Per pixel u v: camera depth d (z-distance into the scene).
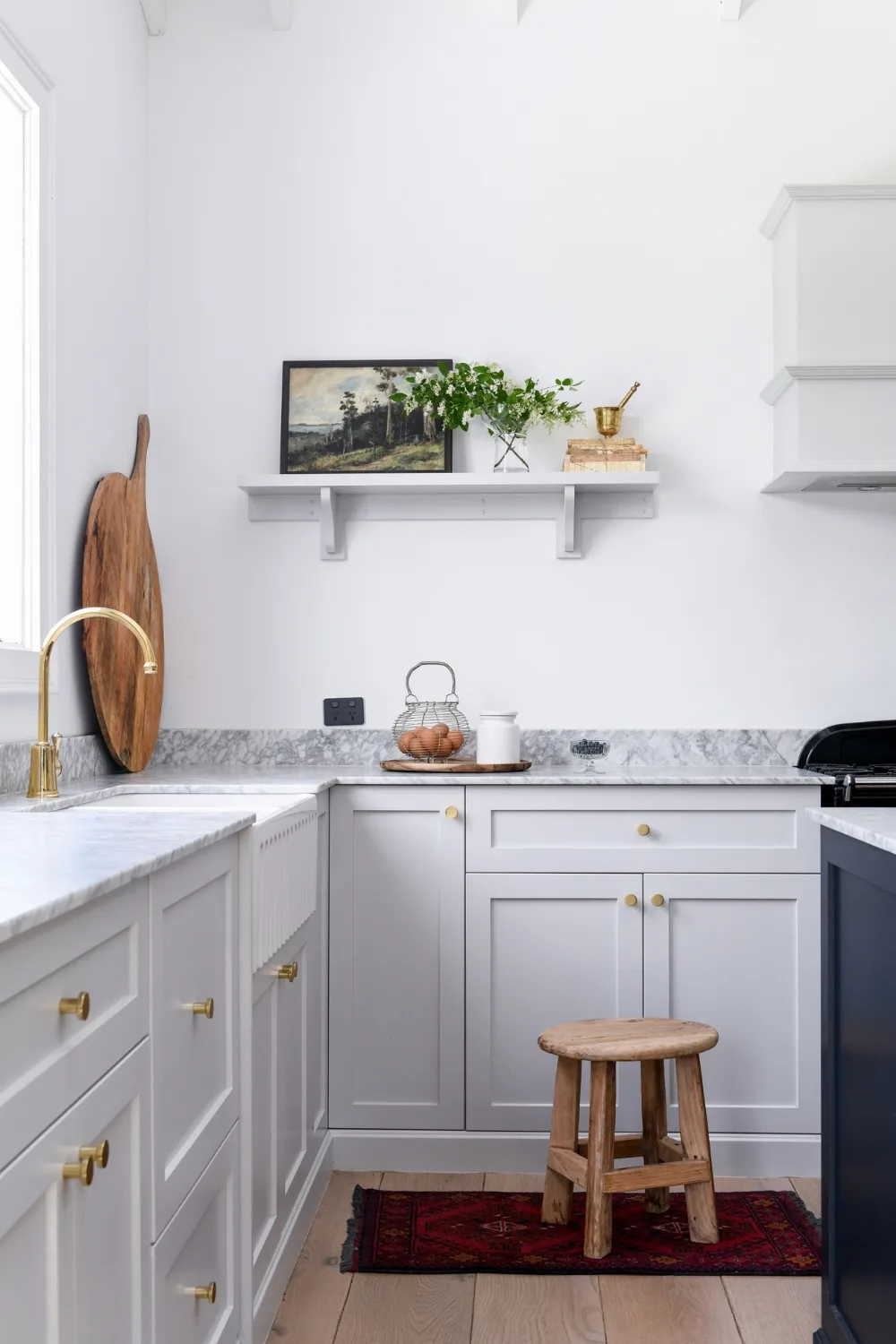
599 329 3.18
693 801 2.66
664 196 3.19
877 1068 1.60
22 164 2.42
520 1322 1.98
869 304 2.86
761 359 3.17
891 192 2.85
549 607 3.16
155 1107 1.34
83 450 2.74
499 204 3.21
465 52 3.22
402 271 3.21
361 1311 2.02
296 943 2.26
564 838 2.67
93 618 2.64
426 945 2.66
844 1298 1.75
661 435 3.17
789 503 3.15
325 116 3.23
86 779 2.69
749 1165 2.63
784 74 3.19
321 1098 2.57
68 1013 1.04
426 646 3.17
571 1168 2.28
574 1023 2.37
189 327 3.23
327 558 3.18
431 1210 2.42
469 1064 2.65
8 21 2.29
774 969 2.66
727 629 3.15
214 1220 1.62
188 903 1.51
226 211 3.23
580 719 3.15
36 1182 0.97
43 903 0.94
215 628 3.20
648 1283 2.12
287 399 3.17
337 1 3.23
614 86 3.21
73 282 2.67
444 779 2.65
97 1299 1.13
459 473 3.00
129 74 3.08
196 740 3.17
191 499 3.21
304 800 2.29
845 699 3.14
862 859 1.64
